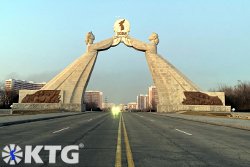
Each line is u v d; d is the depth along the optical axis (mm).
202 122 37438
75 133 20156
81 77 92438
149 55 94625
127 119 44125
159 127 27359
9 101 130000
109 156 10953
